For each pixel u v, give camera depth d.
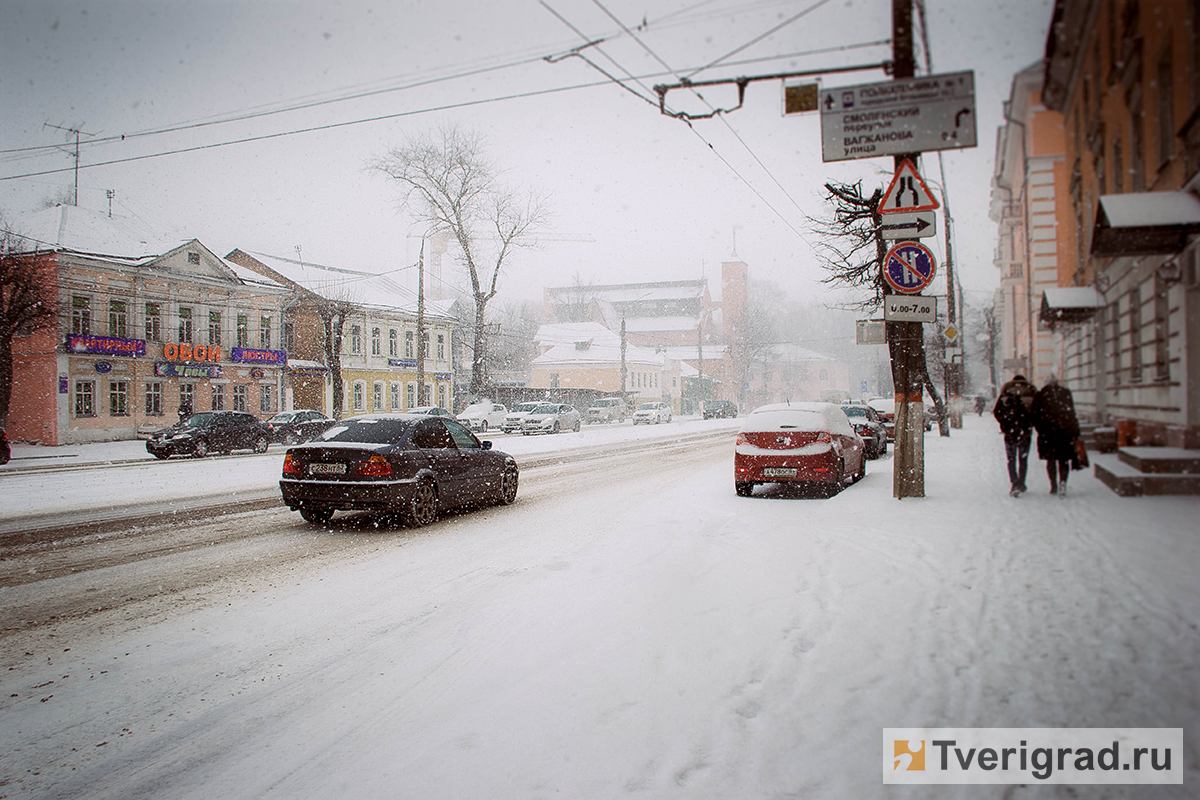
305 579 6.41
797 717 3.46
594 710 3.59
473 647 4.55
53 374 30.92
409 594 5.86
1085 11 12.49
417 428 9.80
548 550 7.51
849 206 19.12
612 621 4.93
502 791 2.91
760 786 2.89
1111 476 9.68
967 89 8.23
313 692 3.94
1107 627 4.41
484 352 40.81
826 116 8.55
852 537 7.44
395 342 49.22
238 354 38.25
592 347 74.88
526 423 37.16
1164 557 5.99
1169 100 9.38
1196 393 9.30
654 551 7.16
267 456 24.27
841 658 4.15
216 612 5.41
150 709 3.76
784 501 10.63
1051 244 17.81
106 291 32.88
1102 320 13.80
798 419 11.28
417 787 2.96
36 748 3.36
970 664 3.98
